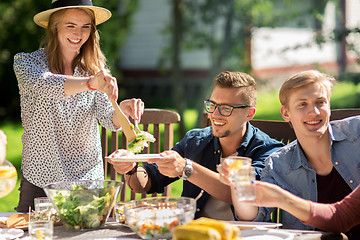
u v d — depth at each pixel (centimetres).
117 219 228
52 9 295
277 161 257
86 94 299
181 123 927
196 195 286
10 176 200
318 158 251
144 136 247
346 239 204
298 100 239
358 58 694
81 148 303
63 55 308
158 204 199
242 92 271
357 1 1470
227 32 959
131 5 1203
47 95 273
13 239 200
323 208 207
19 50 1202
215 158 291
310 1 951
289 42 1452
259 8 918
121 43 1250
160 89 1574
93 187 229
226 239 156
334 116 296
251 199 187
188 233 153
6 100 1322
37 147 293
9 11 1159
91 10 307
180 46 998
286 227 256
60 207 212
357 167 244
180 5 953
